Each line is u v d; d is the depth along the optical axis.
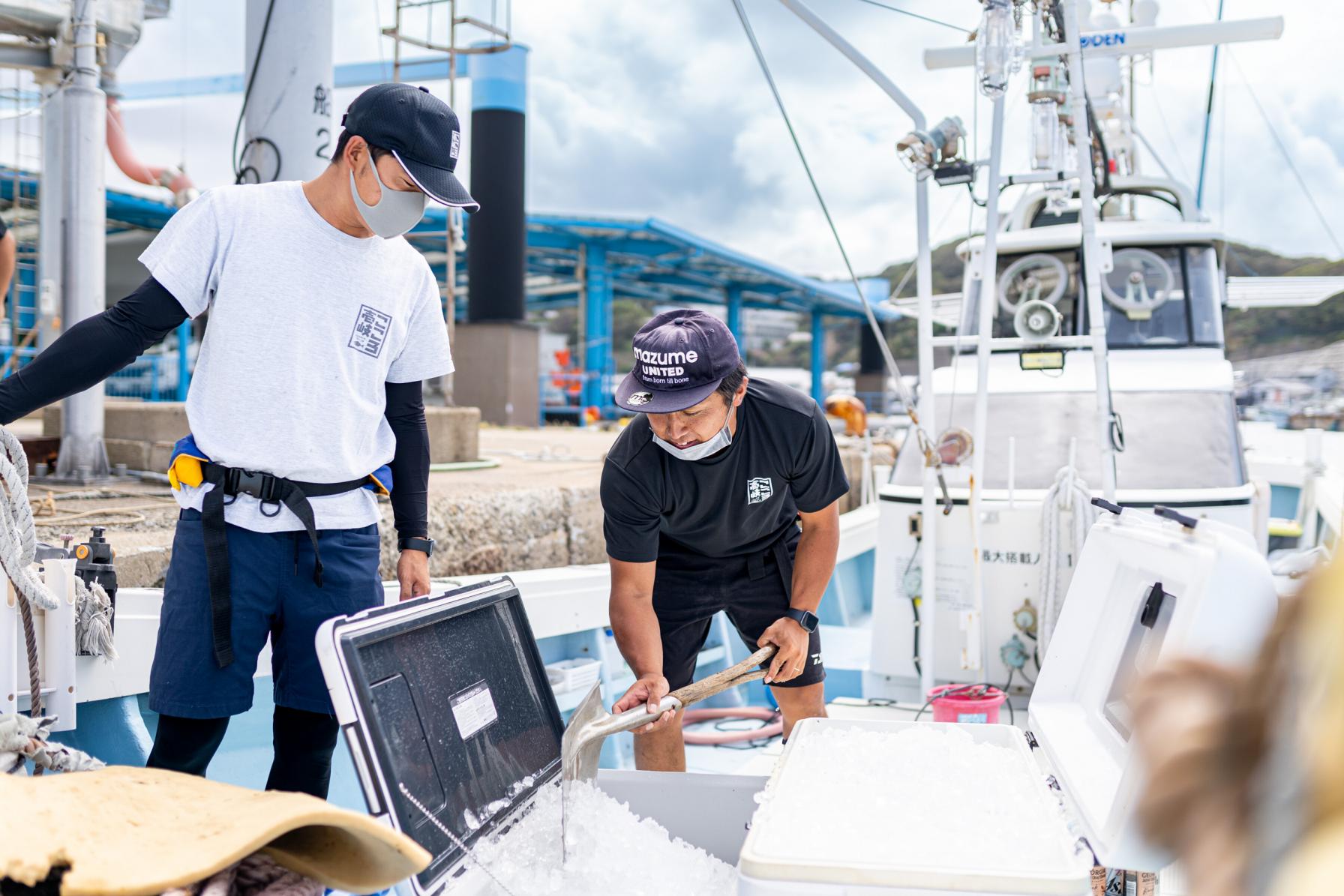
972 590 3.65
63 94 5.25
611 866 1.68
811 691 2.79
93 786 1.37
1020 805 1.64
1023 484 3.86
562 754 1.80
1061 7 3.45
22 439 5.41
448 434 6.95
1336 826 0.53
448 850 1.58
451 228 7.83
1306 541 6.61
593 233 26.78
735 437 2.43
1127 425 3.98
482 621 1.96
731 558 2.78
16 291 7.49
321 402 1.98
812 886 1.38
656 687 2.18
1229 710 0.63
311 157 5.59
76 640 2.22
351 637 1.53
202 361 1.98
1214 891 0.58
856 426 7.54
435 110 1.91
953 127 3.65
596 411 20.94
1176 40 3.69
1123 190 5.05
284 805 1.25
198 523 1.92
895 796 1.70
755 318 56.06
